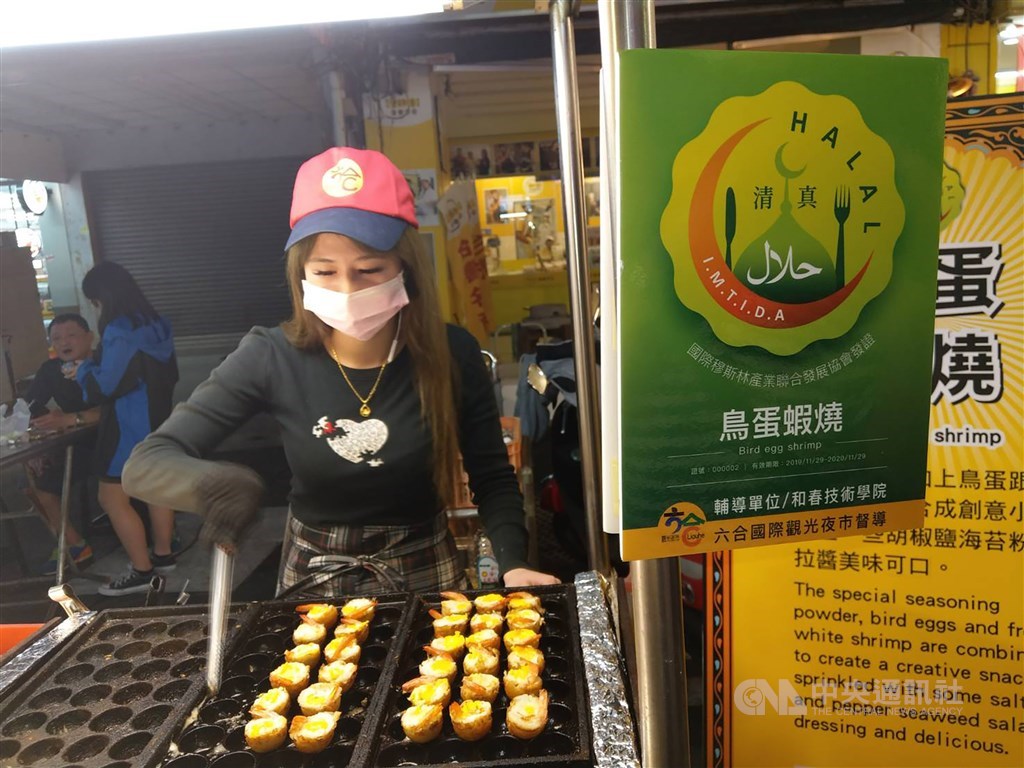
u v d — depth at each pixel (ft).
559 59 4.09
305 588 4.85
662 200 1.91
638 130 1.86
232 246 21.90
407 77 12.83
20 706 3.65
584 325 4.34
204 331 22.47
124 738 3.39
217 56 12.14
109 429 12.25
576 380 4.43
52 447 11.71
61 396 13.17
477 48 12.44
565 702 3.51
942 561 4.82
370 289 4.52
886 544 4.91
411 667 3.87
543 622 4.15
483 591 4.56
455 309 13.64
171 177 21.38
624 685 3.38
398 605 4.47
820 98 1.98
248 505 3.78
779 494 2.14
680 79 1.87
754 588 5.22
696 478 2.06
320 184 4.52
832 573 5.06
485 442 5.53
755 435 2.09
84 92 15.47
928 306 2.18
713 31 12.17
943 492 4.76
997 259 4.46
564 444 10.67
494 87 15.46
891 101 2.04
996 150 4.37
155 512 12.82
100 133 20.63
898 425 2.21
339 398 4.90
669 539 2.08
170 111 18.39
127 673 3.90
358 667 3.91
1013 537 4.66
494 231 23.47
